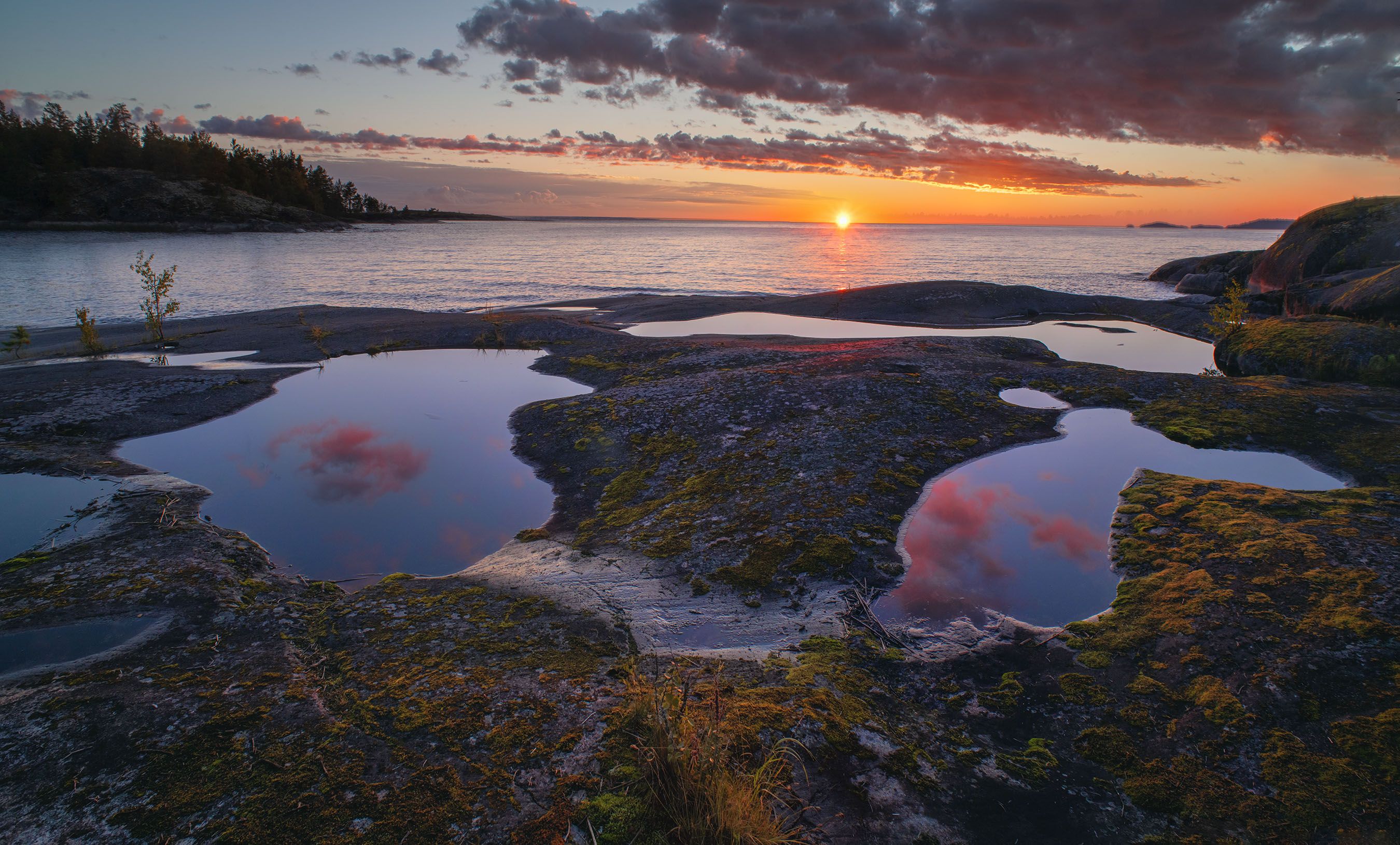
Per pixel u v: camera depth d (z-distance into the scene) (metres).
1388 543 8.49
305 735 6.09
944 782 5.71
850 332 31.39
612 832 5.02
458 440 15.71
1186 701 6.46
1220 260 54.16
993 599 8.62
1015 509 11.04
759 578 9.09
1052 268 79.25
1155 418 15.08
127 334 29.09
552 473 13.66
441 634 7.88
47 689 6.67
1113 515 10.76
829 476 12.01
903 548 9.86
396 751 5.89
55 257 68.56
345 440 15.67
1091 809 5.44
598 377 21.19
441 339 27.03
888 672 7.26
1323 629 7.03
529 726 6.19
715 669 7.17
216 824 5.12
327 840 5.00
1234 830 5.14
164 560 9.49
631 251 108.12
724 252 108.62
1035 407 16.12
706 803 5.05
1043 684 6.98
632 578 9.31
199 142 156.75
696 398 16.42
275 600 8.73
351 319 32.12
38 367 22.28
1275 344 19.98
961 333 31.48
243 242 105.31
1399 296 21.09
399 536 11.14
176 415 17.23
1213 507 10.22
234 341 27.14
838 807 5.41
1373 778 5.37
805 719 6.28
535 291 50.38
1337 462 12.32
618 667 7.16
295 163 181.88
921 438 13.85
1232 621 7.42
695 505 11.45
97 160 137.00
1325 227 33.56
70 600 8.38
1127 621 7.82
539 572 9.57
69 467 13.43
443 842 4.99
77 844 4.94
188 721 6.25
